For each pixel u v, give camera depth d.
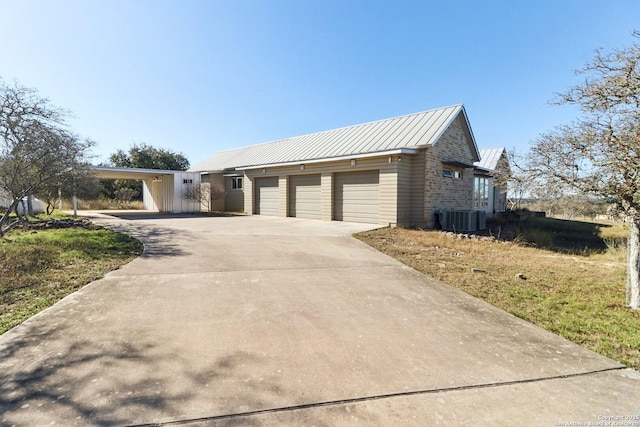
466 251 8.53
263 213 18.12
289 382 2.40
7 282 4.76
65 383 2.32
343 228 11.53
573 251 9.97
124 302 4.07
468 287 5.09
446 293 4.77
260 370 2.56
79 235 9.27
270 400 2.18
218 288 4.71
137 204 28.50
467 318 3.80
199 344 2.99
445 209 13.31
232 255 6.95
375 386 2.38
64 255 6.63
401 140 13.02
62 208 23.86
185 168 38.28
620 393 2.34
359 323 3.58
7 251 6.55
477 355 2.89
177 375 2.46
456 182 14.76
